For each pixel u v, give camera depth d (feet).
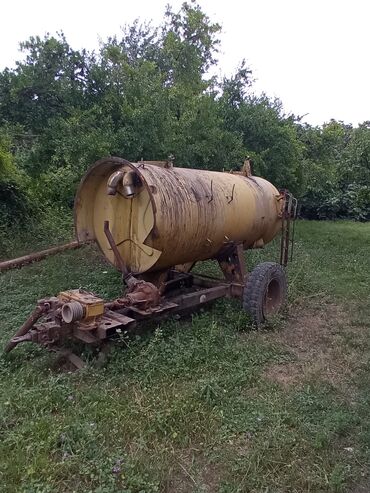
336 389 16.34
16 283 26.40
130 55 54.08
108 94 36.63
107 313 16.89
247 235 23.50
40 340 16.07
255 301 21.43
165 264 19.61
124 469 11.56
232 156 45.73
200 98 42.73
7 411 13.78
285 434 13.33
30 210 39.88
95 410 13.93
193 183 20.07
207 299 21.42
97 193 20.40
